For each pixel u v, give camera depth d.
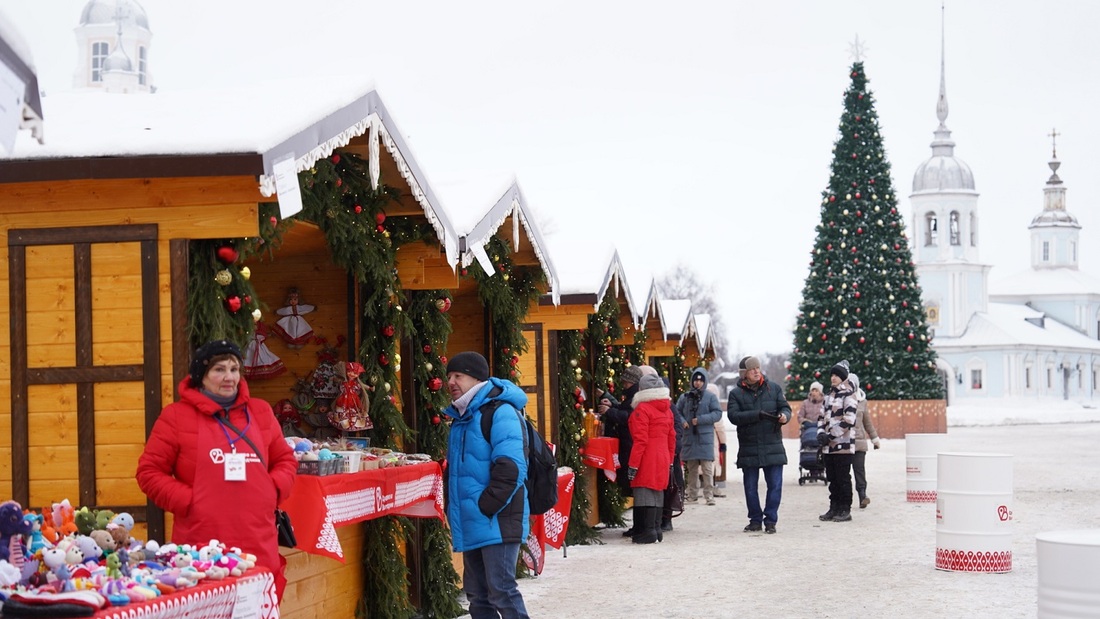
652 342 21.84
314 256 8.57
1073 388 97.19
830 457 15.12
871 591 9.38
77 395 6.01
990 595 9.05
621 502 15.39
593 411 15.59
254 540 5.28
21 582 4.27
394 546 8.09
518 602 6.54
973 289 89.44
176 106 6.53
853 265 39.00
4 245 6.08
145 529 5.93
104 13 86.00
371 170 7.18
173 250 5.97
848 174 38.91
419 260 8.88
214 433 5.30
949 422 62.09
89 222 6.04
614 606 8.95
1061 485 19.69
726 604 8.94
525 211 10.88
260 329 8.55
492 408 6.62
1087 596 6.18
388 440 8.34
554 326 13.70
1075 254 109.19
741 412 14.01
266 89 6.91
